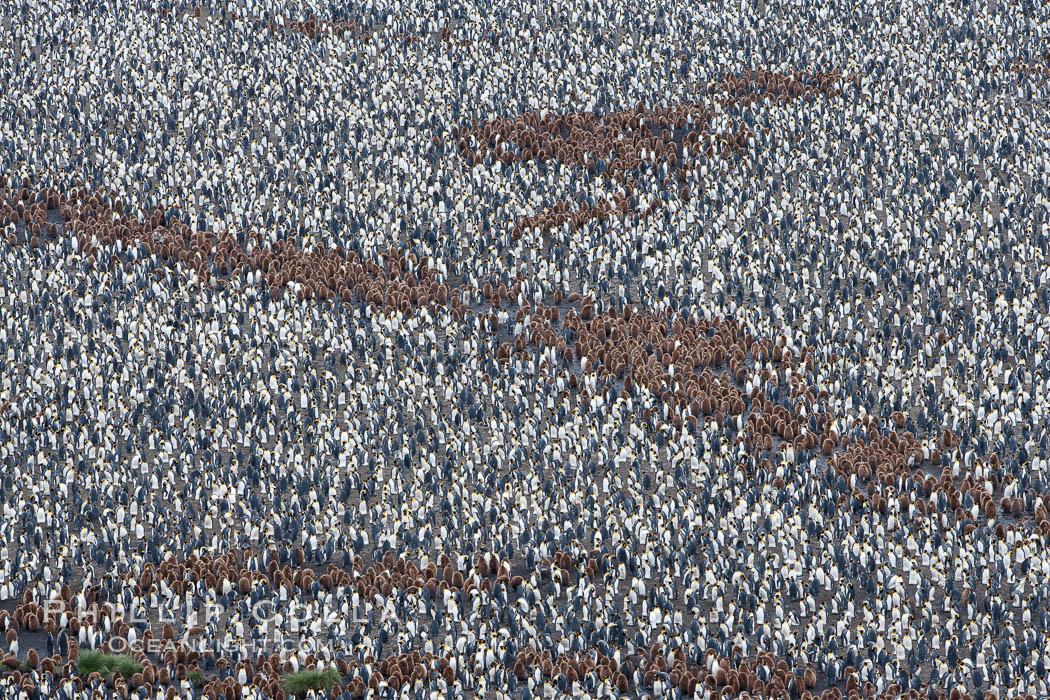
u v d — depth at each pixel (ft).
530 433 547.08
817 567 466.70
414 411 570.46
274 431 560.20
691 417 558.56
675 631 431.84
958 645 433.48
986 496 500.33
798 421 558.56
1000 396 570.46
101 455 531.09
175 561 469.98
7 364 600.39
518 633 439.63
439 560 475.31
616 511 490.49
